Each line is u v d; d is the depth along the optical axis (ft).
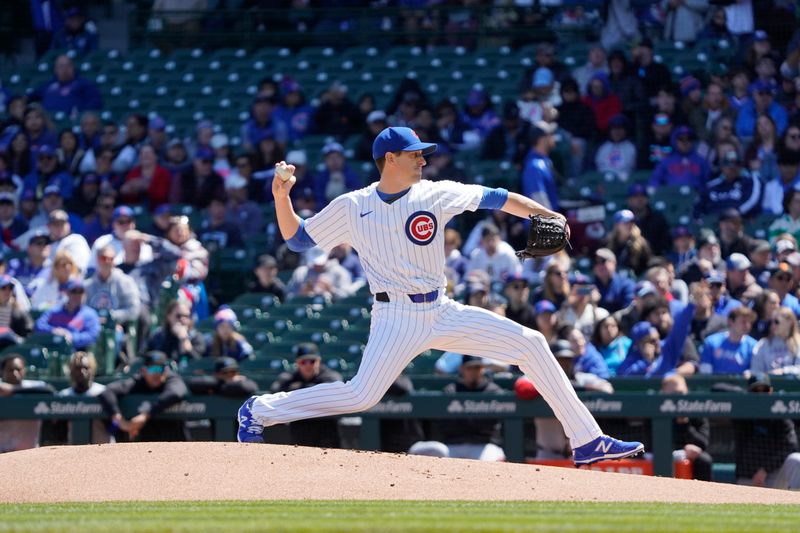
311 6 208.95
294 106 184.34
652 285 126.62
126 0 216.13
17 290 140.26
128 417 115.85
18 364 120.37
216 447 77.30
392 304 72.49
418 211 71.92
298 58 203.62
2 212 172.24
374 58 199.72
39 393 117.29
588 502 68.33
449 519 55.98
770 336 120.47
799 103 170.30
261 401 76.43
